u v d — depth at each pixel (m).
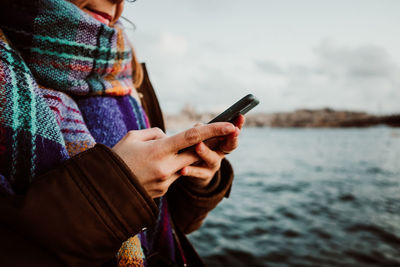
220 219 11.15
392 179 21.36
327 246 8.38
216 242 8.65
